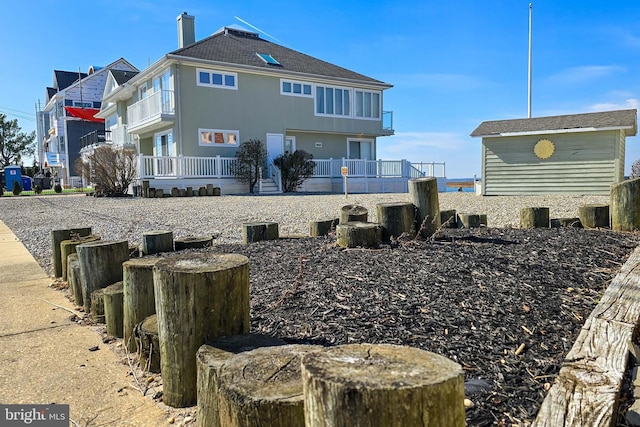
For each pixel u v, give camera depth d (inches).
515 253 149.8
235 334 83.9
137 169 692.1
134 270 107.6
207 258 91.2
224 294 82.4
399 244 163.5
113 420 79.6
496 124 573.0
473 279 122.5
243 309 86.1
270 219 345.7
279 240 197.2
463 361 80.1
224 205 482.0
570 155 513.0
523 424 61.9
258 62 787.4
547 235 186.2
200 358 72.4
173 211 427.5
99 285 136.9
